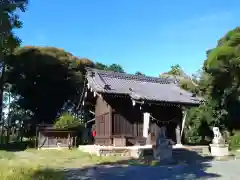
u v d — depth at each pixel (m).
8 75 33.94
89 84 20.92
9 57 31.92
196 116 22.67
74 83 35.66
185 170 10.98
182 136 21.89
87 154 16.97
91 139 27.61
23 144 30.44
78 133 27.52
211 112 22.34
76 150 20.62
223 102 22.55
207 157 15.82
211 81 23.22
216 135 17.33
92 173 10.43
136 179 9.19
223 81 22.58
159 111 19.80
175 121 20.12
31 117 35.69
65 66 35.44
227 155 16.42
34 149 24.50
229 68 21.67
